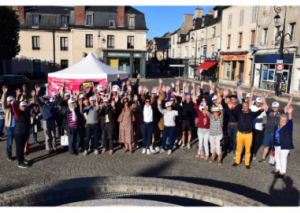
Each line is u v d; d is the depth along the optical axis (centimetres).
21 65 3572
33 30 3531
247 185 563
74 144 756
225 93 838
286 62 2252
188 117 806
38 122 864
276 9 2370
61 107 817
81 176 601
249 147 648
